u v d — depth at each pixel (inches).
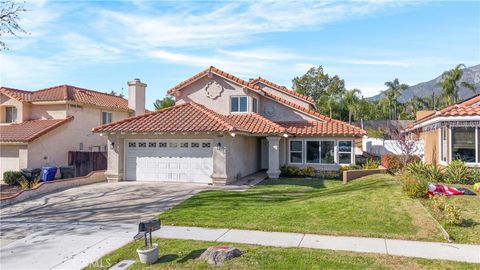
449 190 516.4
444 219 407.5
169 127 722.8
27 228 438.6
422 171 674.8
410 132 1165.1
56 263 314.7
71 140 1056.2
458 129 690.8
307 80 2655.0
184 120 754.8
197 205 528.4
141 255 298.2
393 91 2659.9
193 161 748.0
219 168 717.3
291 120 1001.5
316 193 617.6
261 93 959.0
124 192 652.7
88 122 1122.7
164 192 642.2
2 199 573.9
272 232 391.5
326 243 348.8
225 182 712.4
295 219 435.5
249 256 304.8
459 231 372.8
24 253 343.9
